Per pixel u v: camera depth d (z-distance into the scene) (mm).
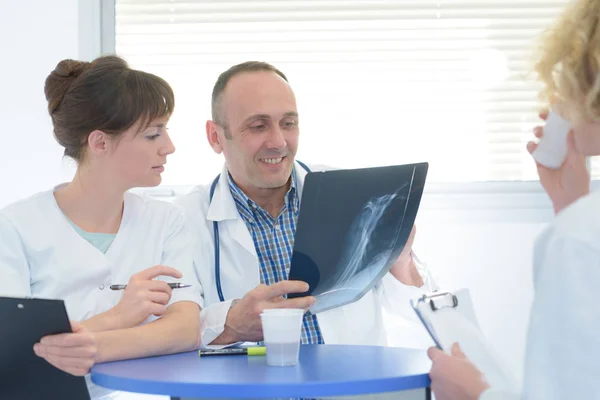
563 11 1086
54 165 2771
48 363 1362
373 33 2865
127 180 1747
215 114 2102
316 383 1185
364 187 1564
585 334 939
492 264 2811
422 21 2865
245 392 1173
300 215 1560
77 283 1736
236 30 2855
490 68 2869
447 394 1232
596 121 1030
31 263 1729
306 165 2209
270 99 1992
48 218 1755
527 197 2844
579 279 949
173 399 1362
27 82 2770
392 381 1233
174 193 2824
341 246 1617
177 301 1737
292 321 1365
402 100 2867
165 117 1745
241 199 2082
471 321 1406
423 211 2842
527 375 1000
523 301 2801
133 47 2852
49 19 2783
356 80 2859
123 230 1831
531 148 1306
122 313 1588
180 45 2855
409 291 2062
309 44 2859
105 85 1688
